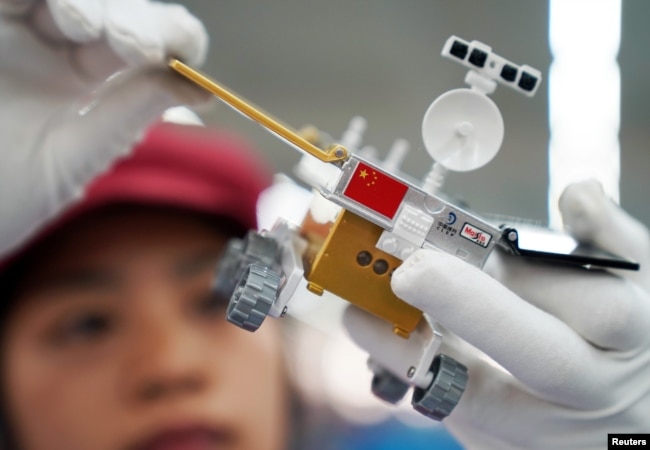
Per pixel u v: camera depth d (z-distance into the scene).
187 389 0.47
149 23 0.30
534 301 0.32
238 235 0.49
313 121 0.67
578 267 0.32
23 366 0.46
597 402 0.32
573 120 0.68
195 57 0.31
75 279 0.46
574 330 0.31
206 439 0.47
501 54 0.69
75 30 0.29
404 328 0.29
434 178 0.29
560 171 0.67
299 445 0.49
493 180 0.66
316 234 0.31
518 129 0.68
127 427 0.46
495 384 0.33
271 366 0.49
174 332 0.47
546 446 0.33
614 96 0.69
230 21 0.67
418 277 0.27
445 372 0.29
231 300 0.29
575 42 0.69
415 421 0.51
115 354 0.46
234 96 0.27
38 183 0.33
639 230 0.34
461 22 0.69
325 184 0.29
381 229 0.28
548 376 0.30
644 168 0.69
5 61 0.31
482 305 0.28
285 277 0.29
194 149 0.48
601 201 0.33
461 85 0.68
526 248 0.29
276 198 0.50
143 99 0.32
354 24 0.69
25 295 0.46
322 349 0.52
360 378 0.51
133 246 0.47
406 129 0.67
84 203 0.46
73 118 0.33
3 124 0.32
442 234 0.28
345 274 0.28
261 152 0.62
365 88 0.68
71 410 0.46
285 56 0.68
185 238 0.48
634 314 0.31
